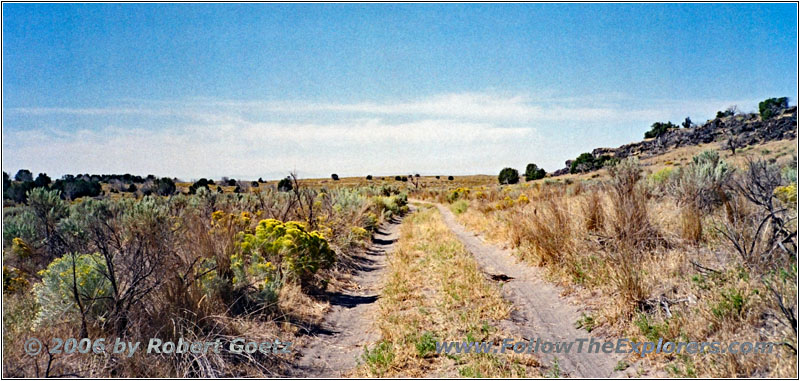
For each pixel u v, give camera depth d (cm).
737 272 628
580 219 1005
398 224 2522
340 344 666
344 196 2245
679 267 703
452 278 925
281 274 876
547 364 546
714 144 7412
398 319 716
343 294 945
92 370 498
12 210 1452
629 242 805
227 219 1143
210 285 689
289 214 1474
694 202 934
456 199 4044
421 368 552
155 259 636
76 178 3098
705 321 544
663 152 8325
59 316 593
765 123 7381
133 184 4062
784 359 445
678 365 492
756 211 803
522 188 3497
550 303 766
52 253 921
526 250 1069
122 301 575
